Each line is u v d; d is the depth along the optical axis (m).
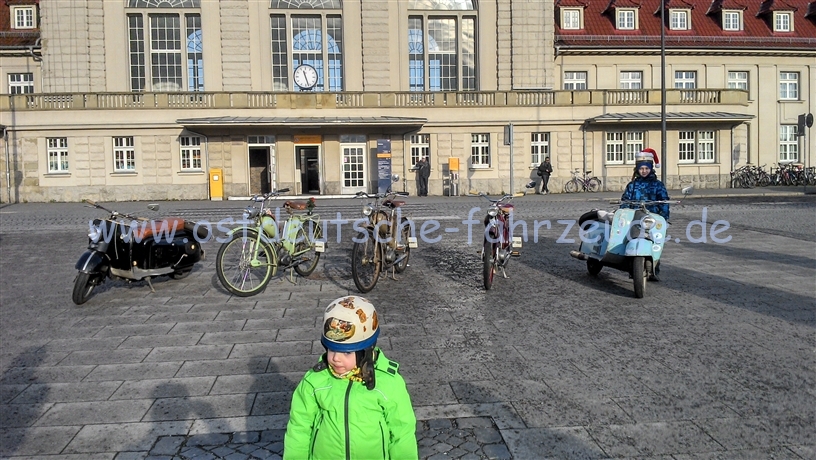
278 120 34.78
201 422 5.07
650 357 6.50
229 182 36.12
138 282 10.50
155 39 37.50
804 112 44.03
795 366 6.18
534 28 39.56
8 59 39.31
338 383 3.28
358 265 9.41
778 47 43.12
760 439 4.68
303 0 38.31
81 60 36.47
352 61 38.47
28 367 6.38
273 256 9.70
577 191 38.50
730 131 40.03
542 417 5.08
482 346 6.93
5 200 35.12
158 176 35.75
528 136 38.22
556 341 7.09
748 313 8.23
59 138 35.44
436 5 39.34
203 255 10.60
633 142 39.09
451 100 37.44
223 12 37.19
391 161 37.06
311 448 3.33
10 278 11.19
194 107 35.62
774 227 17.25
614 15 44.03
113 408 5.35
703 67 43.16
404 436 3.31
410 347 6.91
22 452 4.59
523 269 11.62
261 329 7.69
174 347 7.01
